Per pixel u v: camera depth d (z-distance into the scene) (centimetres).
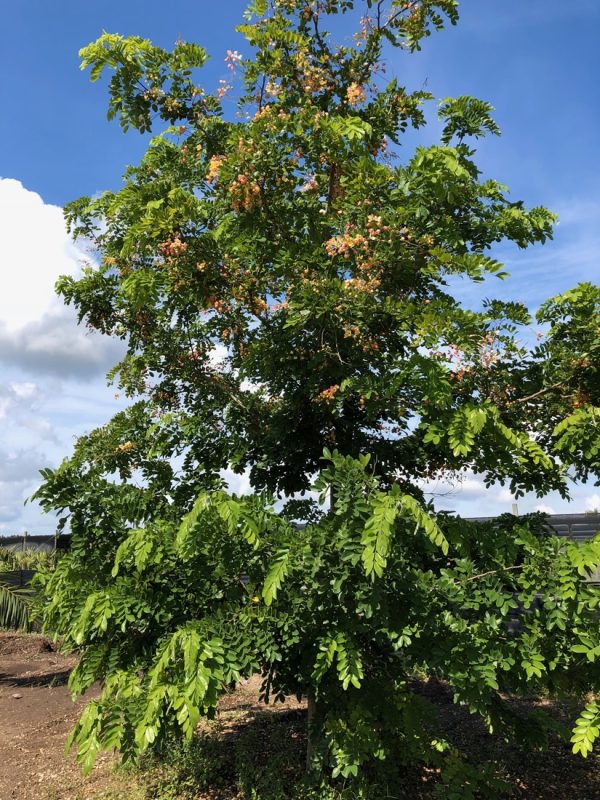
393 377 388
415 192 386
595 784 462
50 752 566
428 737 418
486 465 420
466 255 366
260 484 488
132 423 505
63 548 709
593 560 332
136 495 439
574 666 368
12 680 920
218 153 452
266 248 425
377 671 411
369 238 383
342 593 341
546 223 407
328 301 377
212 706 344
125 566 414
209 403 495
